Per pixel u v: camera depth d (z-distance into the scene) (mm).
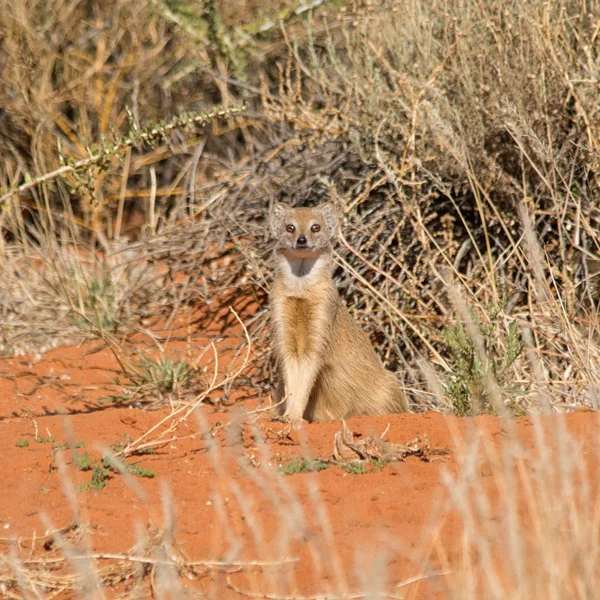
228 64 21625
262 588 6836
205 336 16078
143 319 16859
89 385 14266
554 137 14336
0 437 10234
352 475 8938
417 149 14664
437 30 15602
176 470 9266
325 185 15344
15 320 16469
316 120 15445
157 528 7484
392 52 15594
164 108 22578
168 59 22953
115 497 8602
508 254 14695
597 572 6297
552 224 14656
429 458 9227
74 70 22547
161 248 16500
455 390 11273
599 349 12492
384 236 15188
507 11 14188
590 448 8875
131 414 10953
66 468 9141
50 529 7613
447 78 14734
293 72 20766
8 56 21359
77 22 22516
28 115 21094
